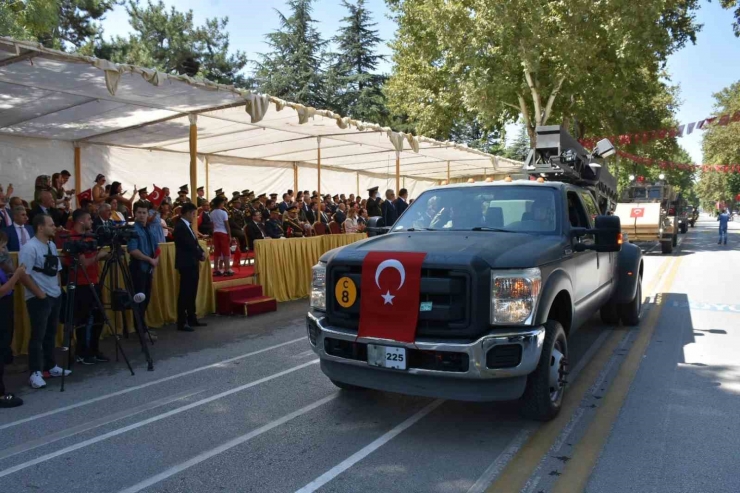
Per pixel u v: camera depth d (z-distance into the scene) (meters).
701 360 6.36
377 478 3.65
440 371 3.97
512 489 3.48
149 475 3.75
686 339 7.36
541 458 3.91
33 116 10.69
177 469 3.83
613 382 5.59
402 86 28.31
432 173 26.61
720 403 4.96
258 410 4.96
